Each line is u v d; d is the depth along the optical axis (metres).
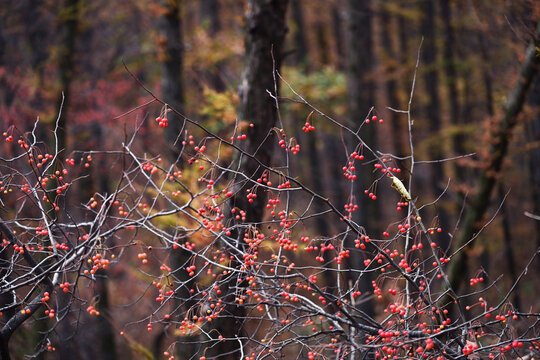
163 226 5.81
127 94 13.25
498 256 12.91
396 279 3.68
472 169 12.98
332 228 15.34
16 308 4.78
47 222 3.84
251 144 5.77
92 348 9.39
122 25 14.30
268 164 5.87
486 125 7.85
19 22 11.50
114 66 13.53
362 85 12.01
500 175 7.63
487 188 7.67
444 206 14.25
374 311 9.47
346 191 16.80
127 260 9.98
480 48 10.55
